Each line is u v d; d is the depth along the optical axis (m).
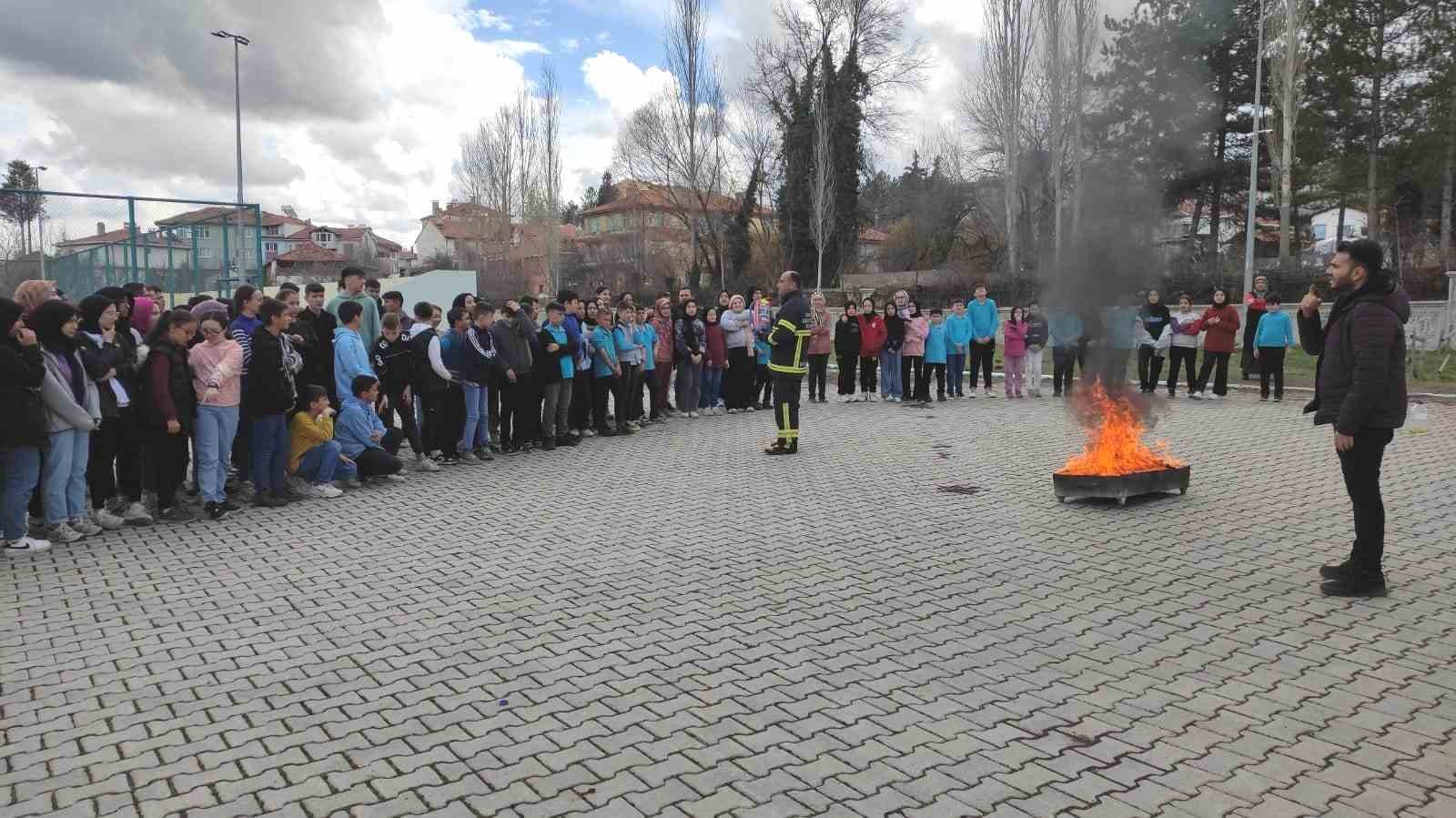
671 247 57.88
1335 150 30.08
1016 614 5.20
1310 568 5.96
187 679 4.45
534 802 3.24
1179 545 6.58
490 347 10.67
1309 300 6.06
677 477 9.58
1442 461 9.42
